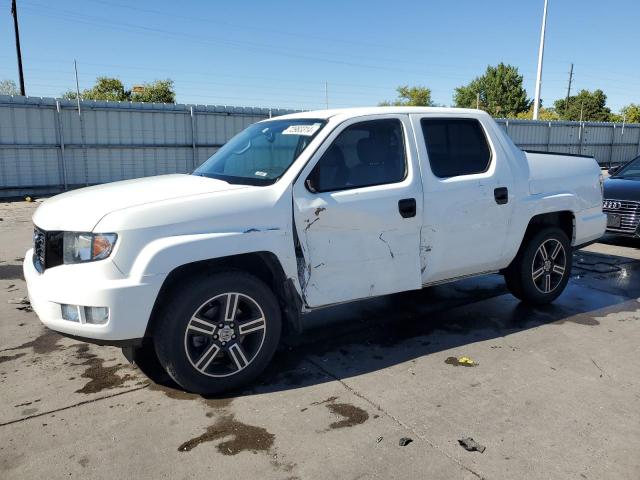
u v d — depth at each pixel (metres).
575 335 4.62
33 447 3.00
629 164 9.31
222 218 3.45
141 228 3.26
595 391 3.60
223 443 3.02
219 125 19.84
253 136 4.56
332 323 4.95
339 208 3.81
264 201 3.58
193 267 3.53
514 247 4.86
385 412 3.35
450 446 2.97
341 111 4.20
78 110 16.95
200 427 3.19
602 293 5.84
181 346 3.40
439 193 4.27
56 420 3.28
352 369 3.98
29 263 3.82
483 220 4.55
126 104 17.80
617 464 2.80
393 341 4.52
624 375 3.85
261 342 3.69
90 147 17.36
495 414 3.31
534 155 5.15
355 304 5.49
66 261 3.37
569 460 2.84
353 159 3.99
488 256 4.68
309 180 3.75
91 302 3.20
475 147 4.63
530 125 28.25
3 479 2.72
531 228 5.18
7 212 12.85
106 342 3.30
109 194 3.68
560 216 5.46
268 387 3.71
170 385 3.74
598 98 85.00
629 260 7.46
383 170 4.10
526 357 4.17
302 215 3.69
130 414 3.35
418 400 3.50
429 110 4.45
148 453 2.93
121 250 3.22
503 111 82.88
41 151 16.58
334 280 3.88
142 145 18.28
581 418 3.26
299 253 3.75
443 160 4.41
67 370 3.99
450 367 4.00
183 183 3.94
